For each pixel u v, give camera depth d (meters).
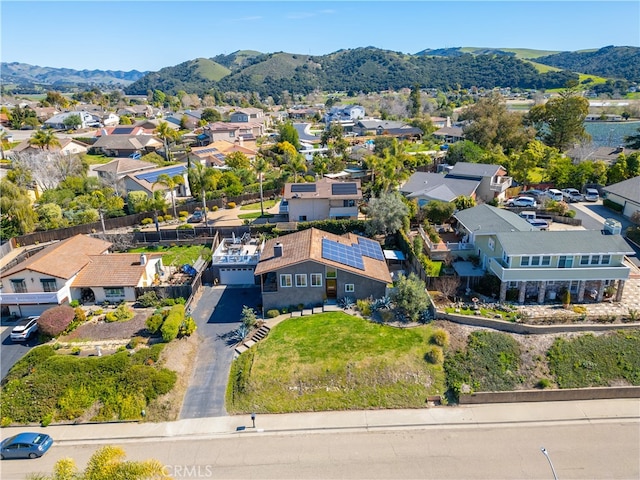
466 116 131.62
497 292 41.88
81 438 31.41
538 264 39.91
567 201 70.56
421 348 36.38
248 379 34.81
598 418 31.77
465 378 34.34
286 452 29.61
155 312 42.53
